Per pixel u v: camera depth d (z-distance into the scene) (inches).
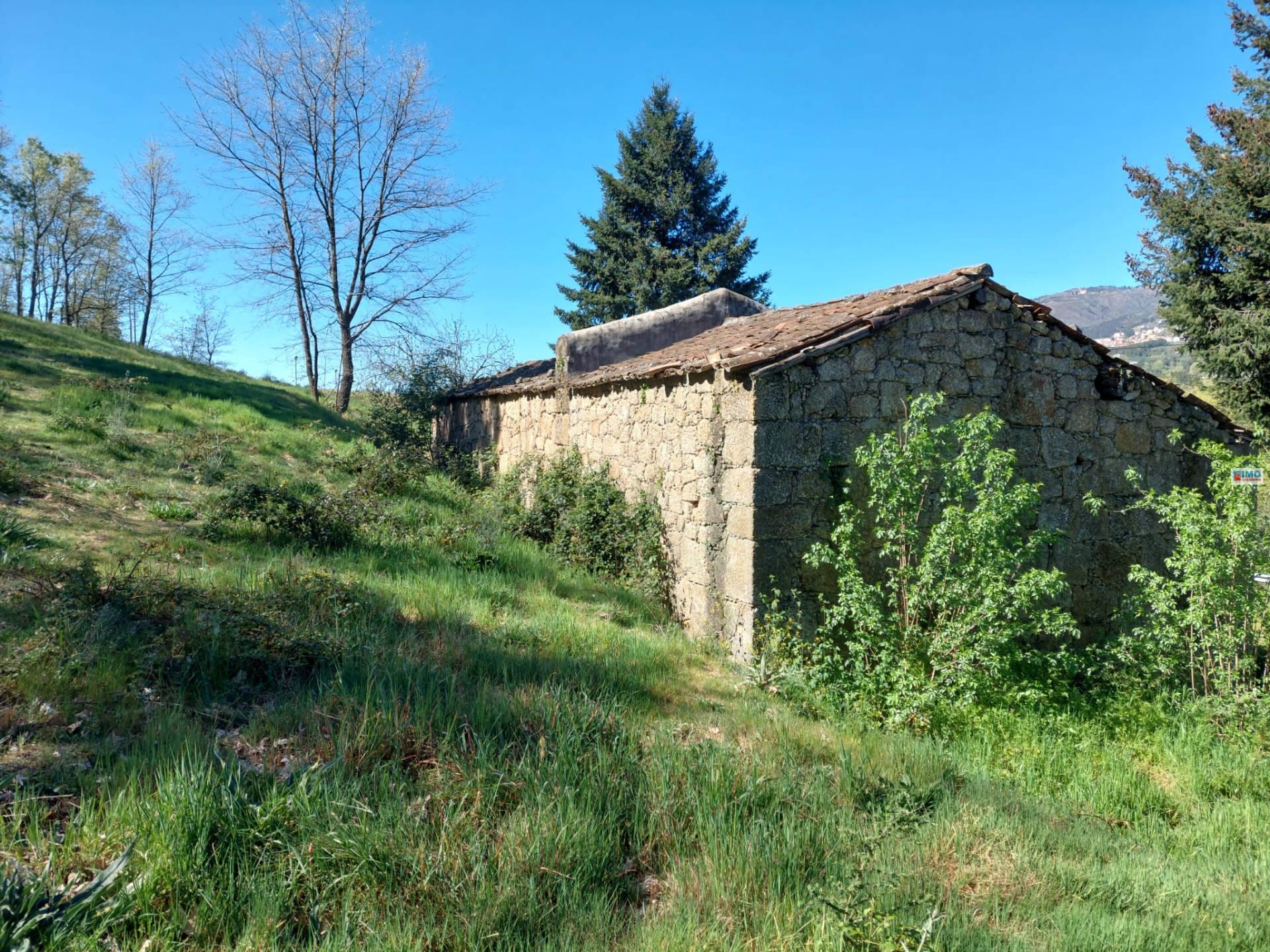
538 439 544.4
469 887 128.3
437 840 139.3
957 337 313.0
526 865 135.7
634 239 1221.7
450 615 268.2
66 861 120.6
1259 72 735.1
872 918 123.1
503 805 154.9
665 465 362.3
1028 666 289.9
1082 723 257.0
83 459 404.8
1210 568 259.4
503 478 534.0
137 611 213.8
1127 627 334.0
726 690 252.2
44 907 108.0
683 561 341.1
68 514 316.2
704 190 1239.5
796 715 234.5
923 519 303.1
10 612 205.8
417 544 366.9
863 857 148.7
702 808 158.2
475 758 159.9
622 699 217.3
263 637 203.3
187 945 113.3
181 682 185.8
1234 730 247.6
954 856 156.9
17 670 174.1
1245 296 674.8
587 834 144.9
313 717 172.6
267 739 166.4
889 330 301.7
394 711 172.1
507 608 299.6
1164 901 148.4
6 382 527.5
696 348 402.9
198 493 396.5
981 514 251.8
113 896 114.6
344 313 951.6
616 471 422.3
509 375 691.4
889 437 267.7
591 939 122.4
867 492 297.4
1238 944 135.9
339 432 714.2
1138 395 345.7
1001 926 133.7
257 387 860.0
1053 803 197.6
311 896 123.3
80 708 169.6
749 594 282.5
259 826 132.2
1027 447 324.2
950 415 309.7
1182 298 703.1
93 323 1748.3
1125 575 340.8
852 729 227.0
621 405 415.5
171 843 124.1
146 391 605.3
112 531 307.3
